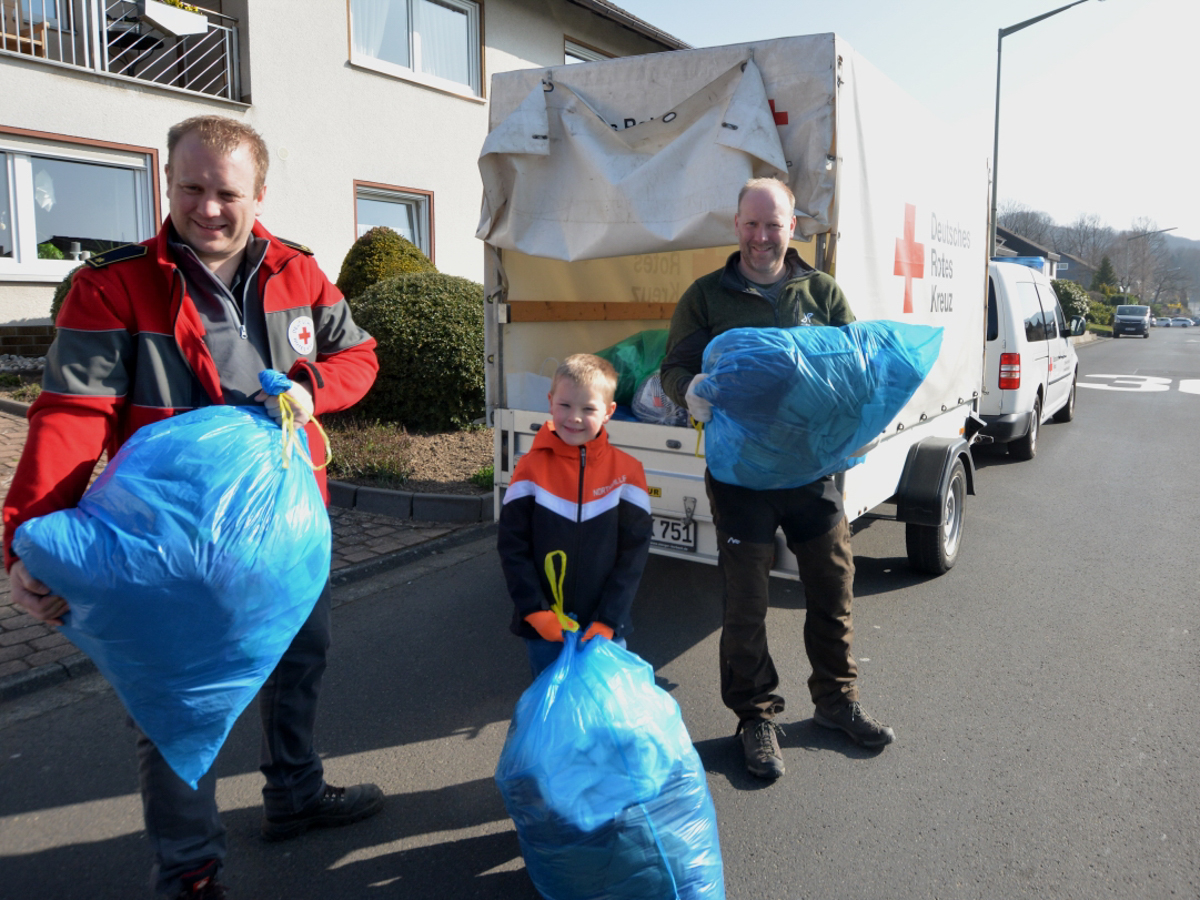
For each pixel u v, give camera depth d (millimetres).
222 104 10195
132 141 9617
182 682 1673
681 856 2012
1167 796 2855
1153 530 6184
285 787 2508
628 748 2021
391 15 12188
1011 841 2617
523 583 2506
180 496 1608
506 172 4285
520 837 2086
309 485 1854
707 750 3150
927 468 4762
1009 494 7312
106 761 3031
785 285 2896
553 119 4223
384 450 6621
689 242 3852
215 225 1941
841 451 2654
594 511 2586
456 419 7594
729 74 3738
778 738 3232
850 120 3709
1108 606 4641
